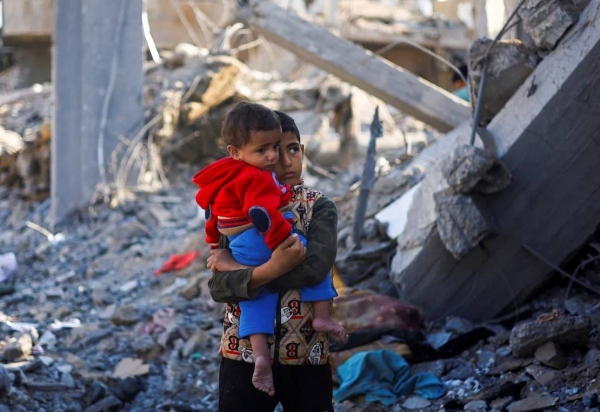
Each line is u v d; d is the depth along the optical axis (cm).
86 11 878
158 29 1455
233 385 275
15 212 950
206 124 970
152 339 518
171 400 452
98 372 480
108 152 888
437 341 458
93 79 881
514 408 372
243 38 1380
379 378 420
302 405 274
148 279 656
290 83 1108
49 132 969
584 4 453
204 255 648
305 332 272
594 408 353
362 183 562
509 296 474
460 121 761
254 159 266
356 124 998
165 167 942
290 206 278
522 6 467
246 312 270
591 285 468
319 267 269
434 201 471
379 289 520
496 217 466
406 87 761
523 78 479
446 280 483
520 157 459
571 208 459
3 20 1591
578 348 404
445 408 393
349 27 1392
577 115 446
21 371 439
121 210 846
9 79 1661
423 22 1486
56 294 650
